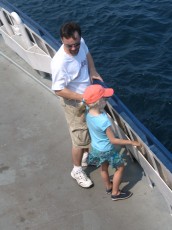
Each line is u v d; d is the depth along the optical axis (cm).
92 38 1370
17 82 768
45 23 1517
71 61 524
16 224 573
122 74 1173
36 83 759
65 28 501
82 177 596
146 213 565
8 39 780
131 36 1349
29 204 592
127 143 538
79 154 579
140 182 595
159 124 989
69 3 1592
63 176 616
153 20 1407
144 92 1094
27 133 680
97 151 543
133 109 1049
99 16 1477
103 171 565
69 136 665
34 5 1630
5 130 690
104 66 1224
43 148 655
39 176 621
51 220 573
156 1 1505
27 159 645
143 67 1191
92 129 535
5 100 739
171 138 948
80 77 540
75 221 568
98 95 518
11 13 706
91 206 580
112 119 604
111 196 580
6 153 657
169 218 557
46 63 714
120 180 566
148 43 1305
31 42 731
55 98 729
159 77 1141
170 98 1062
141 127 536
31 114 708
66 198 593
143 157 560
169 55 1231
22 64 793
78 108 546
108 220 565
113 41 1338
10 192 608
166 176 521
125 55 1259
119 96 1093
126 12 1469
